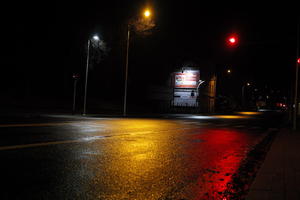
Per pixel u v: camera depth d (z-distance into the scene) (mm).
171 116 38375
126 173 7043
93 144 11055
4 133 12445
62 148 9844
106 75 44250
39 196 5195
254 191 5617
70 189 5641
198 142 13336
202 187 6223
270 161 8844
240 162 9133
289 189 5715
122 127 18438
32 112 26438
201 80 57969
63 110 32375
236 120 35625
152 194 5594
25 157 8188
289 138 15742
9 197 5082
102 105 42219
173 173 7301
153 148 10906
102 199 5180
